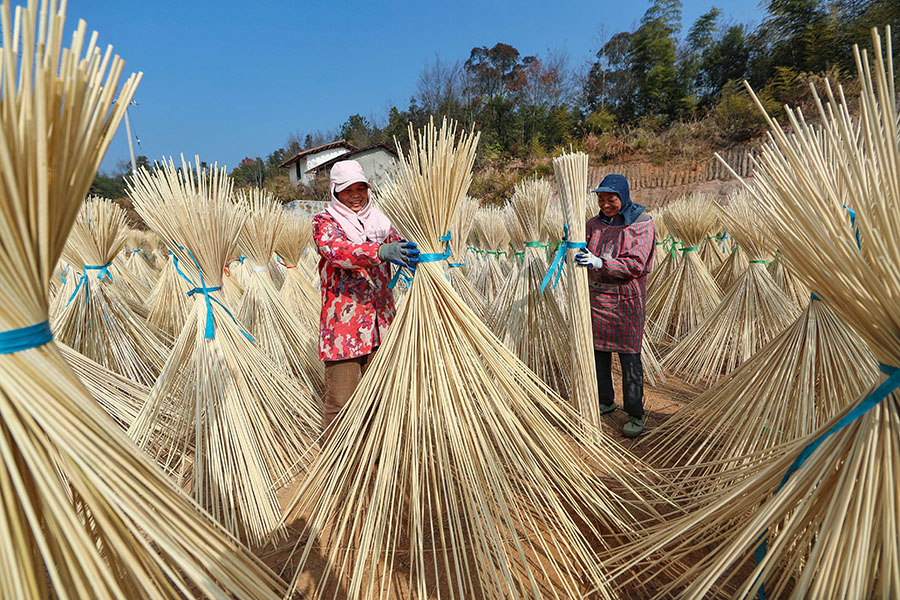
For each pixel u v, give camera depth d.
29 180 0.79
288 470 2.38
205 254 2.28
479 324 1.85
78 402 0.90
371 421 1.94
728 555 1.19
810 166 1.21
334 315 2.11
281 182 38.19
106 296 3.12
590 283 2.72
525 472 1.77
